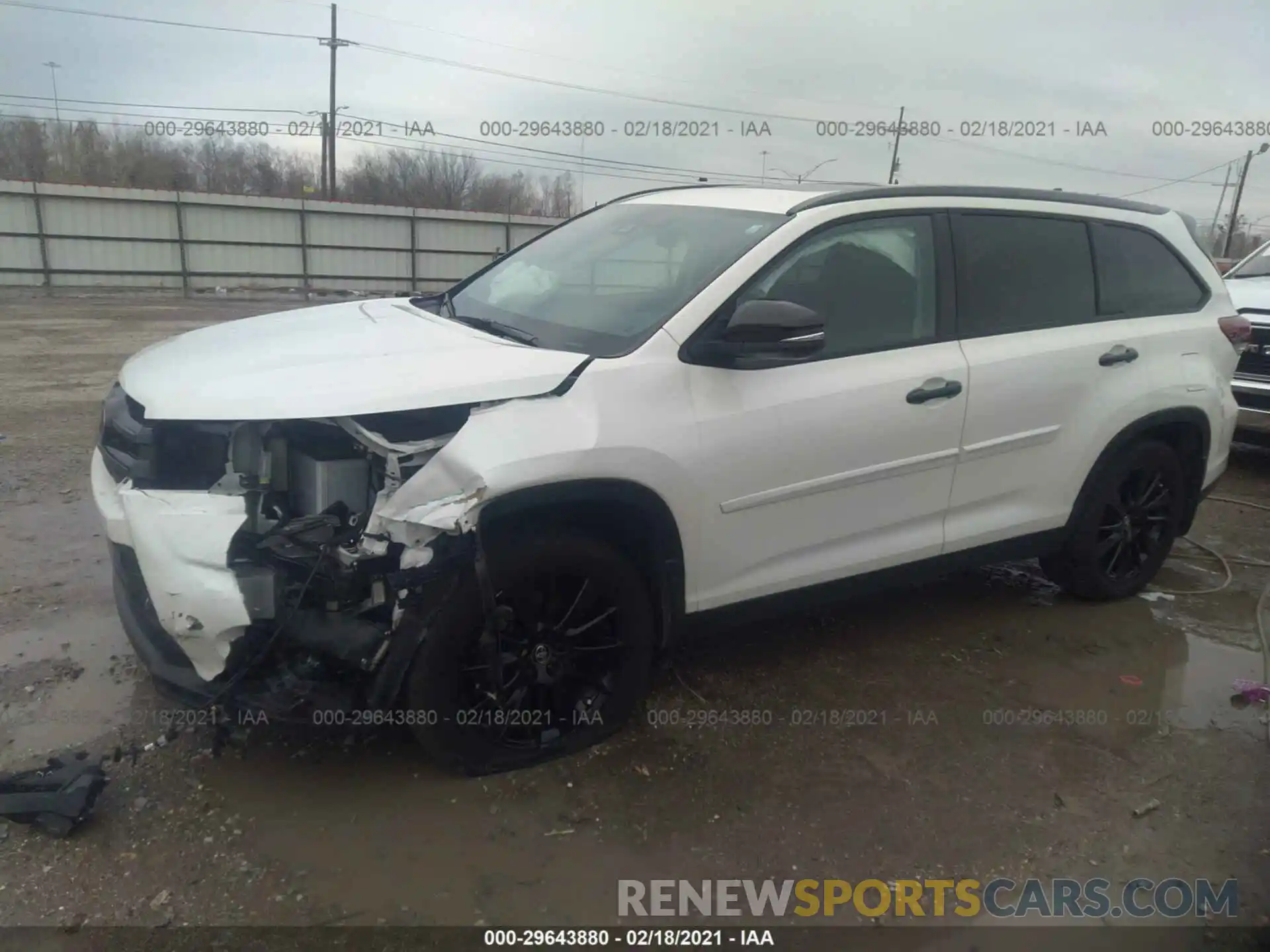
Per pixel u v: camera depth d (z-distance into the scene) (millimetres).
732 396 3170
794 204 3541
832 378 3391
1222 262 10484
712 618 3367
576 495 2873
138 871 2596
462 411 2832
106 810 2818
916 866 2834
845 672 3918
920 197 3773
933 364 3635
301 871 2633
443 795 2980
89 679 3494
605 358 3047
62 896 2492
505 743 3086
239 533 2605
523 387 2859
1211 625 4609
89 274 24844
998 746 3463
